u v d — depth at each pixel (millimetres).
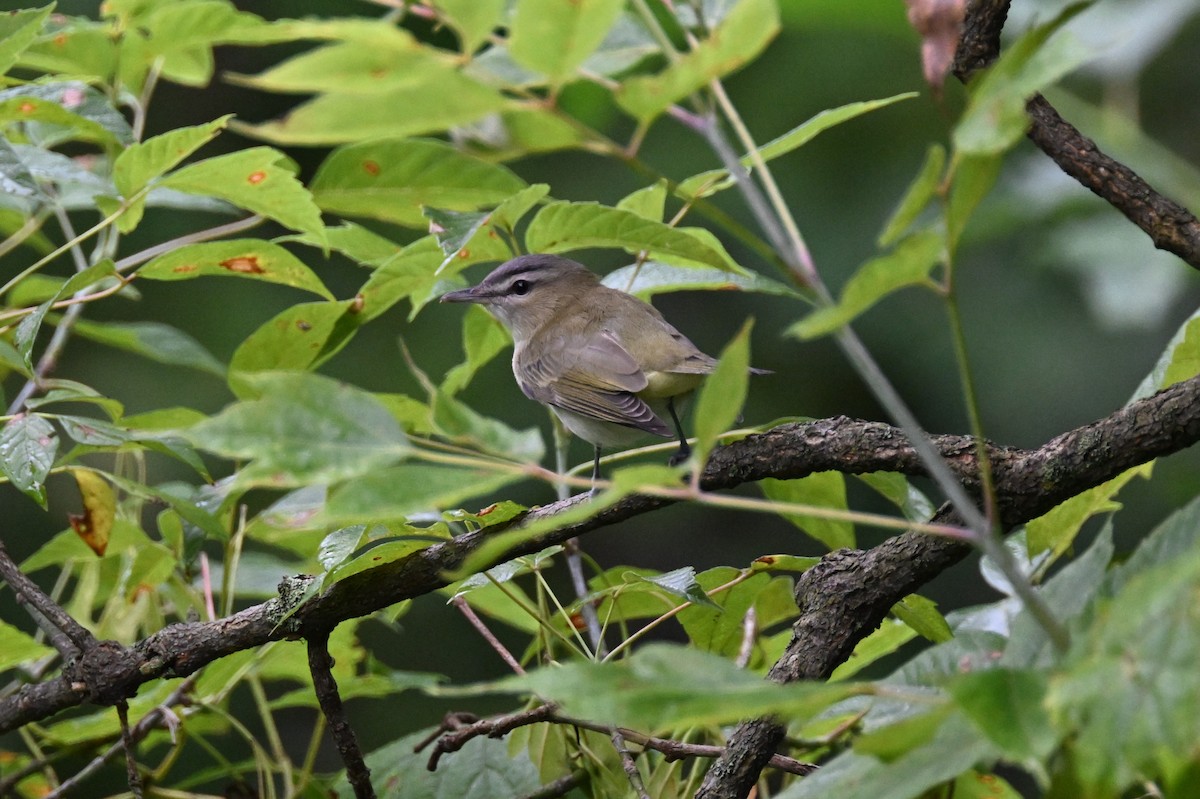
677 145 14930
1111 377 14047
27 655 6703
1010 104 3225
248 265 6734
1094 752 2959
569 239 5621
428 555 6094
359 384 15055
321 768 15016
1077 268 9516
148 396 14648
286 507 7496
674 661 3408
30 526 14516
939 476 3443
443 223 6207
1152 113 11875
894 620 7480
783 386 15438
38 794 8109
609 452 15000
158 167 6148
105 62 7832
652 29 3996
